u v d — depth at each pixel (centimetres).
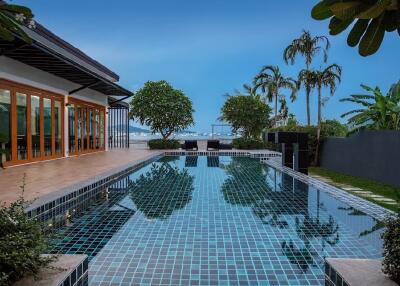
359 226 521
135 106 2184
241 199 721
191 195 761
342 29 146
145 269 363
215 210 621
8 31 207
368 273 249
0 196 596
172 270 361
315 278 344
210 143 2058
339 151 1234
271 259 393
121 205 659
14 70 1036
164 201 697
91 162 1233
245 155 1853
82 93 1582
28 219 276
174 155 1892
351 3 123
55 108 1348
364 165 1062
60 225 522
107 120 1973
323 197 745
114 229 505
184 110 2177
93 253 409
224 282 334
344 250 422
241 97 2238
